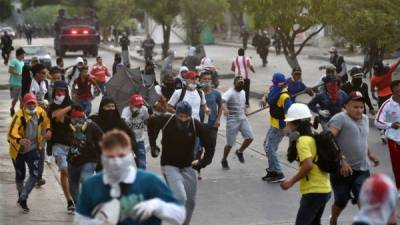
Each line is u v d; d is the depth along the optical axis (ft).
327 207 54.65
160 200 26.05
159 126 46.55
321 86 74.54
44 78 78.38
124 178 25.90
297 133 40.57
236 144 83.51
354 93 45.80
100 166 49.06
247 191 61.21
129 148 25.82
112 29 341.41
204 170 69.56
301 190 41.27
